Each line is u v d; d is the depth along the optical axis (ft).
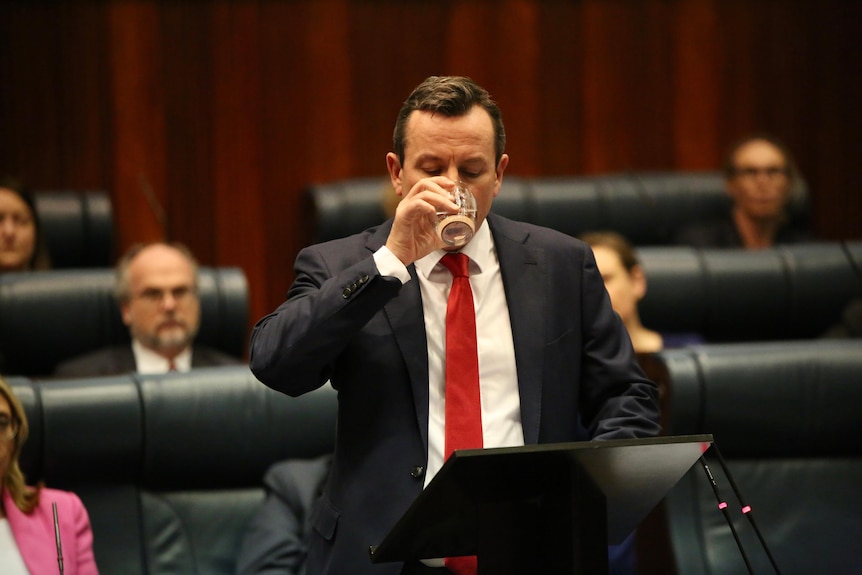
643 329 26.02
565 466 10.29
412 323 12.26
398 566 11.69
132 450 18.63
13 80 34.58
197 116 35.83
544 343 12.39
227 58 35.99
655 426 12.12
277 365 11.55
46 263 29.01
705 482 18.85
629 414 12.12
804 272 27.14
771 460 19.02
